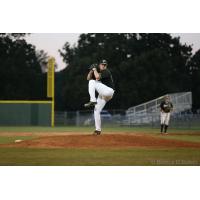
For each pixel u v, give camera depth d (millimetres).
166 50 71688
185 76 69125
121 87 67000
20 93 72188
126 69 67250
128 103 67125
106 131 39812
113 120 53938
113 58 70750
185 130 43375
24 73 72875
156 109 51250
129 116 53281
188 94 51125
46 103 53875
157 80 67250
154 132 38156
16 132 36531
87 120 55844
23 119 54250
